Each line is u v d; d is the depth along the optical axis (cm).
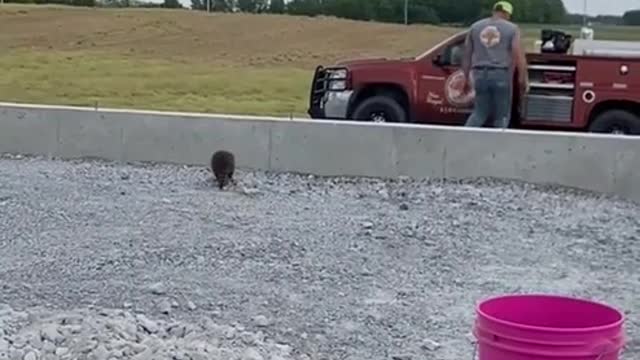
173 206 1017
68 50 3928
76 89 2712
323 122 1189
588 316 467
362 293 752
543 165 1127
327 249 867
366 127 1174
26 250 838
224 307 703
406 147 1166
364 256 850
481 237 927
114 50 3972
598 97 1447
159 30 4466
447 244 898
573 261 858
